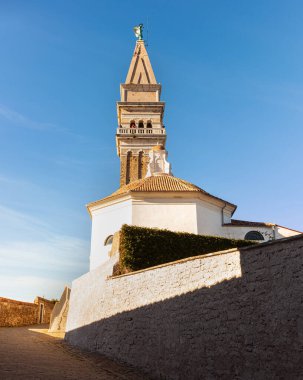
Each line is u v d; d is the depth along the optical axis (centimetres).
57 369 1389
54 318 3634
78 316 2439
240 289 1177
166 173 4100
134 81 7381
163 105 6975
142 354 1582
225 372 1163
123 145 6488
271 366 1020
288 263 1036
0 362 1405
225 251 1273
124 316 1791
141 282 1723
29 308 4531
